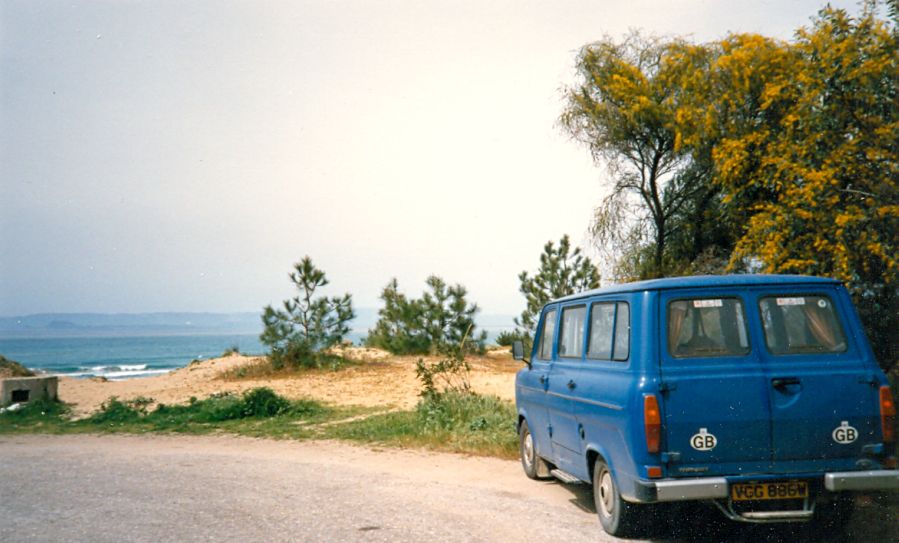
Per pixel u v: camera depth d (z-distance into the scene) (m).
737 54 13.30
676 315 5.70
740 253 10.07
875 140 8.88
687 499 5.26
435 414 13.09
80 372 58.12
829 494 5.49
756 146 11.49
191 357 95.56
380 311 29.98
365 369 24.17
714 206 16.31
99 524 6.46
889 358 8.74
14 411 15.94
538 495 7.85
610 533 6.10
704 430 5.40
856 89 8.96
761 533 6.11
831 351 5.68
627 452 5.59
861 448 5.48
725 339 5.67
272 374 23.62
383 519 6.64
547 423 7.91
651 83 16.80
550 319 8.39
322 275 25.03
